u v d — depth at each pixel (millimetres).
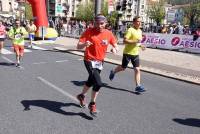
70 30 33469
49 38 24531
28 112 6059
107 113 6219
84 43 5777
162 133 5352
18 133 5027
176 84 9750
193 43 18438
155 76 11008
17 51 11438
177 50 19234
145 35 20891
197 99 7875
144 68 12242
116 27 27406
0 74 9781
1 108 6242
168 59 15180
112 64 13359
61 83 8758
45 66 11766
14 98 7004
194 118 6273
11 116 5797
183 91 8734
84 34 5836
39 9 24125
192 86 9602
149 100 7426
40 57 14414
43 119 5699
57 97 7238
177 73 11430
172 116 6305
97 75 5820
